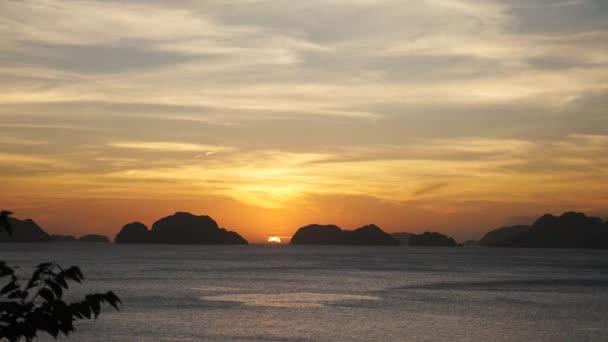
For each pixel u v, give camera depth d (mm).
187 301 72625
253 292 85250
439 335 49719
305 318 58094
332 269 151750
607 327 54625
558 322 57438
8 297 5711
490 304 71875
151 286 94500
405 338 48125
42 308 5633
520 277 124375
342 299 76375
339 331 50969
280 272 135750
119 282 102562
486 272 143125
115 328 50344
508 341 47719
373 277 120438
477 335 49969
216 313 61125
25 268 137750
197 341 45781
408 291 88562
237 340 46469
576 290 92688
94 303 5781
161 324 53062
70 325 5656
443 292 87500
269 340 46594
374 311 64000
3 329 5508
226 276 120562
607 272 146000
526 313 63625
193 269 145750
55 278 5797
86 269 143500
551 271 150125
